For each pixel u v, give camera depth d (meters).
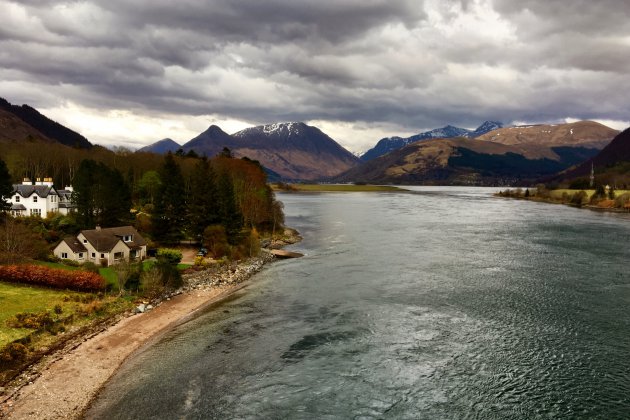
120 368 42.47
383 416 35.41
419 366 43.09
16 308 51.69
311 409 36.19
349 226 145.62
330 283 71.00
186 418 34.75
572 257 90.31
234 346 47.44
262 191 150.50
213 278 73.31
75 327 49.59
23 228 73.69
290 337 49.59
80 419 34.31
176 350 46.47
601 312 56.84
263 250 98.81
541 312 56.91
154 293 62.41
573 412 36.06
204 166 102.19
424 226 144.12
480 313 56.66
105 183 95.06
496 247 102.56
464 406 36.84
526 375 41.53
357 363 43.62
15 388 37.47
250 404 36.78
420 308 58.53
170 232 99.25
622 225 145.62
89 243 75.38
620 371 42.03
